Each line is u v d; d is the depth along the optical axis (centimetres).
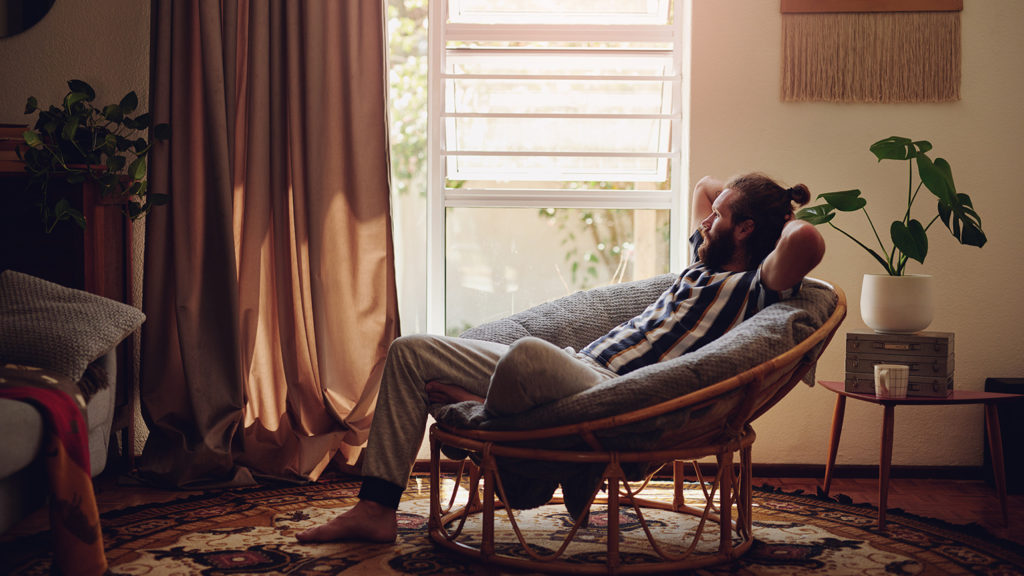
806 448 312
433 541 218
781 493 280
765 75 307
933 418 310
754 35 306
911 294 259
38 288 228
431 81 319
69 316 222
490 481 197
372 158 298
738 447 205
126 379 296
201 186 296
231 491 278
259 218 298
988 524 248
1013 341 307
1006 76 304
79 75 311
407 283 321
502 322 248
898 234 263
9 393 180
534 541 222
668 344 216
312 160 293
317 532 215
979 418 309
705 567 201
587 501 193
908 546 220
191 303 290
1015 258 306
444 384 218
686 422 189
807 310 206
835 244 308
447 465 309
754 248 224
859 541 224
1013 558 210
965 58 304
